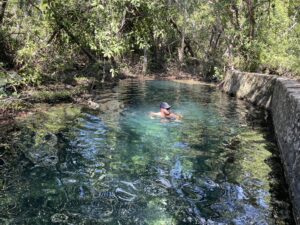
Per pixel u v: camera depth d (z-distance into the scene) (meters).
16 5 14.92
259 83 14.00
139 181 6.03
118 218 4.85
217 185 5.99
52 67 15.12
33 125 9.03
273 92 12.44
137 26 12.34
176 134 8.80
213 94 16.31
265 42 19.45
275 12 20.12
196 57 30.12
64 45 16.11
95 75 18.12
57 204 5.17
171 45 30.73
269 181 6.25
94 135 8.44
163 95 15.09
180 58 27.95
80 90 13.77
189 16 27.75
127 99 13.47
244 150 7.87
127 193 5.59
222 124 10.14
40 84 13.29
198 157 7.27
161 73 25.78
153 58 27.94
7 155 6.98
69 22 14.23
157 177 6.21
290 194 5.67
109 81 18.66
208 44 30.08
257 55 19.00
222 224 4.81
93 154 7.19
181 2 26.83
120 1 11.80
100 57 18.98
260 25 19.72
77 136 8.30
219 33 26.67
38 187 5.68
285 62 18.02
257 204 5.41
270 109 12.35
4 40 13.43
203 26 29.67
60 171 6.32
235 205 5.34
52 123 9.30
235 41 20.61
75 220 4.77
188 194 5.63
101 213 4.96
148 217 4.91
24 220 4.73
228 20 21.03
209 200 5.46
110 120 9.87
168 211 5.09
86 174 6.23
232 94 16.47
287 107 8.08
